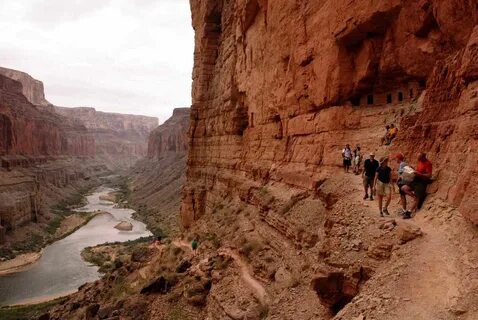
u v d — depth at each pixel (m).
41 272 54.50
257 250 21.47
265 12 28.33
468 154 8.97
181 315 21.53
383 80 18.36
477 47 9.07
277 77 26.20
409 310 7.08
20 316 37.22
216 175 40.50
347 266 10.25
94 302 33.41
